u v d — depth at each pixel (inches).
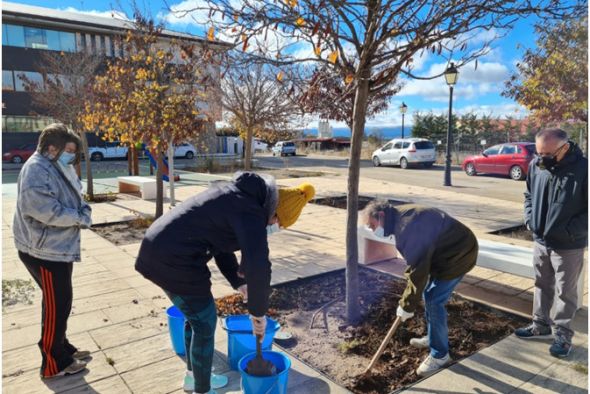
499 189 512.4
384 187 532.1
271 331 114.2
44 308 108.0
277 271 201.5
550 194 119.4
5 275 196.5
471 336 134.0
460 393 104.9
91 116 312.2
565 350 120.6
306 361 121.0
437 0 116.3
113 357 122.9
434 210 107.9
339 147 1455.5
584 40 318.7
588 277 185.0
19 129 1075.9
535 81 441.4
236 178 91.6
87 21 1068.5
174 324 120.7
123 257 228.2
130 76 294.0
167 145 304.7
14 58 1040.2
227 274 110.2
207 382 98.4
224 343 132.5
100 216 343.0
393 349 127.8
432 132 1230.3
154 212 358.9
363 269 200.7
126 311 155.0
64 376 113.0
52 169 103.7
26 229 103.1
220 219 86.7
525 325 142.3
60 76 584.4
